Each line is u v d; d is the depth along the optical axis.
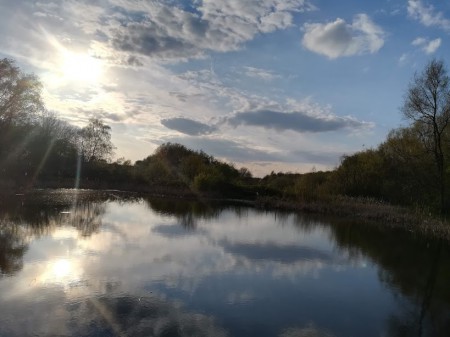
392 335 11.29
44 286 13.18
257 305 12.76
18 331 9.88
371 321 12.22
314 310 12.77
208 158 78.31
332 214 40.75
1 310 11.07
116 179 69.56
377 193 50.38
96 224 26.23
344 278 16.73
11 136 49.72
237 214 38.19
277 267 17.70
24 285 13.20
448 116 37.91
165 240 22.09
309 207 43.41
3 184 46.59
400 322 12.26
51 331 9.95
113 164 76.38
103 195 51.81
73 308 11.47
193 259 18.05
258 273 16.48
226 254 19.52
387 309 13.34
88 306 11.69
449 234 28.23
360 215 38.59
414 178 42.22
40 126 59.62
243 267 17.25
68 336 9.76
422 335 11.39
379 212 38.03
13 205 33.53
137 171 73.50
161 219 30.81
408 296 14.83
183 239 22.75
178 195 59.06
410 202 44.12
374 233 29.34
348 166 53.34
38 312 11.06
